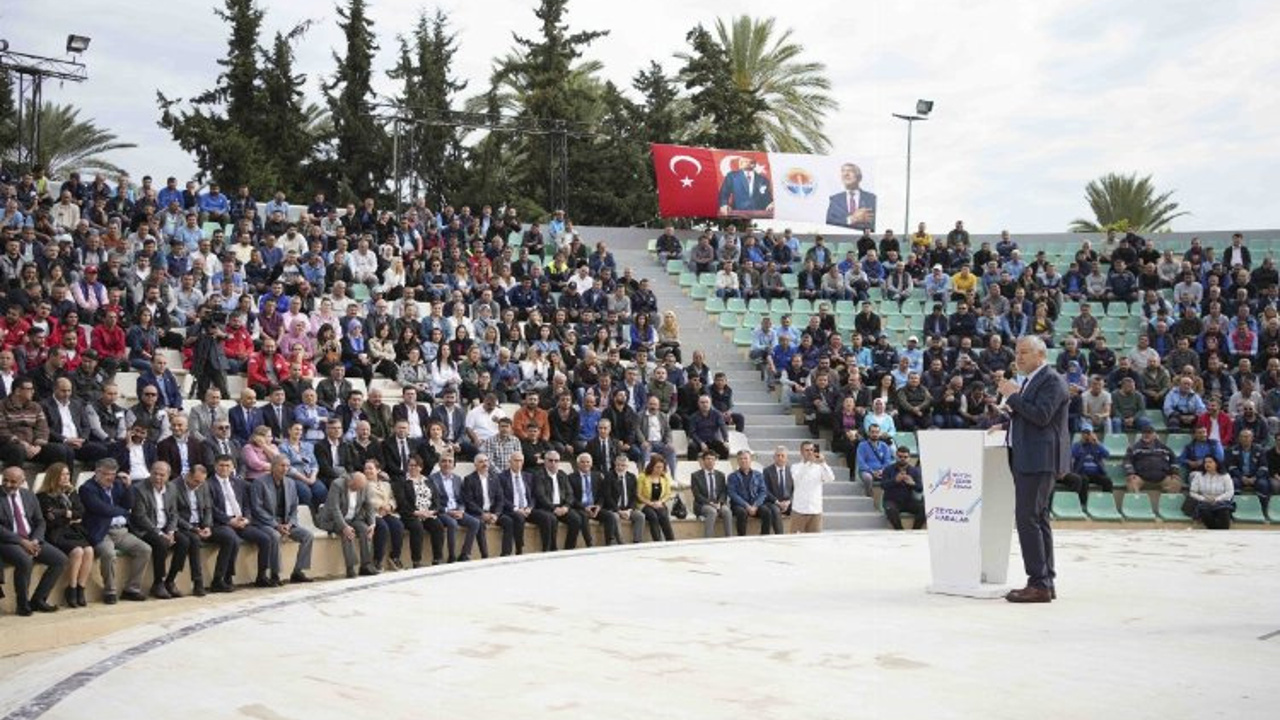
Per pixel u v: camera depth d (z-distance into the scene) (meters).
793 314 27.78
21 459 14.20
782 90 45.91
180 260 21.66
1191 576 10.77
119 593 13.59
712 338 27.20
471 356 20.47
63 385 15.30
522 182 45.34
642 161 43.81
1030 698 5.76
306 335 19.97
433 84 45.19
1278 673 6.36
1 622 11.89
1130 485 21.73
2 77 38.62
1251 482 21.77
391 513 16.03
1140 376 24.25
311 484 16.20
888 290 28.95
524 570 11.12
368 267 24.16
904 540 14.63
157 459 14.81
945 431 9.28
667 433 20.62
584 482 17.97
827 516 20.41
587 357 21.58
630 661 6.61
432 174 44.09
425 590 9.59
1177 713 5.50
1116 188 51.31
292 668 6.43
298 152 42.50
